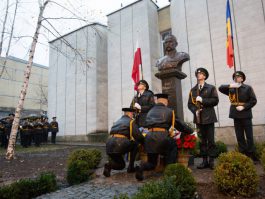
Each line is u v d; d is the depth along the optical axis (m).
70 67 22.31
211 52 13.96
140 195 3.49
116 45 19.16
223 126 13.10
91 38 21.06
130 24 18.53
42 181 5.15
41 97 32.28
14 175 7.36
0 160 10.38
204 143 6.24
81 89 21.20
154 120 5.56
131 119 6.04
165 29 18.16
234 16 13.45
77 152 7.25
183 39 15.16
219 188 4.45
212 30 14.08
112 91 18.94
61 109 22.55
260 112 12.19
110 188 5.02
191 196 4.13
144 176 5.80
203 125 6.21
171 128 5.66
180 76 7.58
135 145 6.29
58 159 10.48
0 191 4.50
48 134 22.83
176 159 5.92
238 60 13.09
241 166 4.30
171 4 16.83
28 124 17.50
